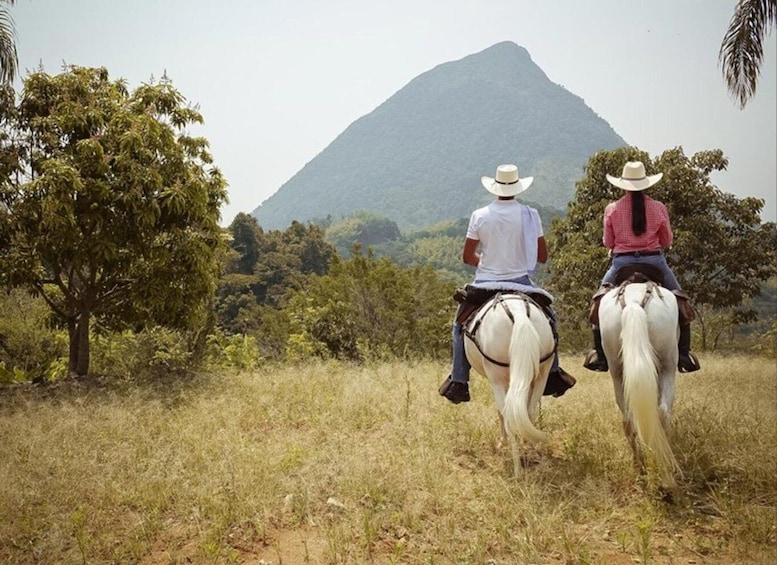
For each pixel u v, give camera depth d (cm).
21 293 1599
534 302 535
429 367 1067
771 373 1074
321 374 998
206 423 694
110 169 988
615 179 563
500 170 570
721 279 1769
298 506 472
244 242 5803
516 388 465
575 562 394
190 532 443
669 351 485
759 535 418
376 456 561
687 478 511
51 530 432
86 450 586
